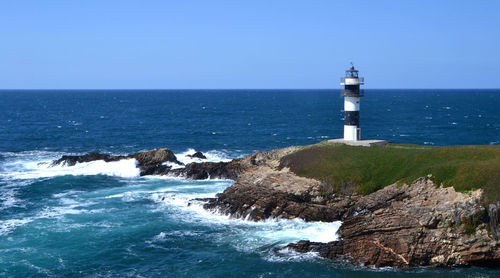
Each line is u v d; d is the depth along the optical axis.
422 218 33.31
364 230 34.12
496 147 42.72
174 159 63.53
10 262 32.56
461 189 35.12
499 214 32.41
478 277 30.64
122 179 57.44
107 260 33.31
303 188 43.47
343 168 45.44
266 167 52.62
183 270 31.98
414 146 51.41
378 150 48.84
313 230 38.16
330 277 31.02
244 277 31.03
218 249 35.25
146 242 36.50
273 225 39.75
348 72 54.06
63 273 31.27
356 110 54.50
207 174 57.41
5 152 78.25
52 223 40.38
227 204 43.38
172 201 46.91
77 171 60.78
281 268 32.19
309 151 51.69
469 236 31.86
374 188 41.50
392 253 32.38
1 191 51.25
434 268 31.95
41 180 56.47
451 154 42.38
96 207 45.28
